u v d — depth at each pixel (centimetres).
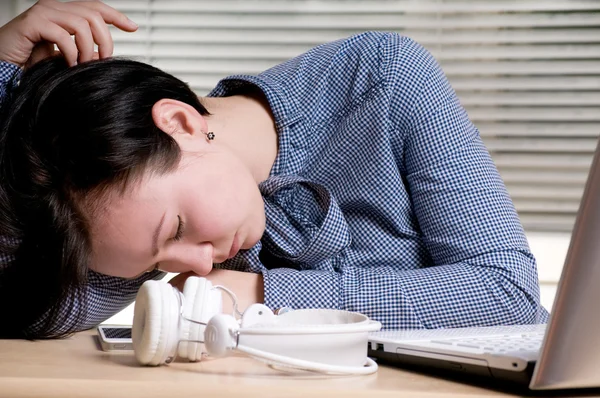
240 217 105
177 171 100
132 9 246
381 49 133
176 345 81
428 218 127
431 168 127
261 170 127
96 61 108
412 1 246
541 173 249
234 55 247
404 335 94
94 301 128
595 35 246
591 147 248
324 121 134
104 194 96
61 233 99
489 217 125
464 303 119
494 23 246
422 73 130
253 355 75
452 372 77
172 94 111
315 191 129
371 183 129
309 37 247
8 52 125
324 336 77
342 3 246
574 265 63
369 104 130
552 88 247
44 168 100
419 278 120
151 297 80
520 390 69
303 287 117
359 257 132
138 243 99
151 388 67
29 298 114
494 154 251
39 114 102
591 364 65
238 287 117
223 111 126
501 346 77
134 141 97
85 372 73
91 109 99
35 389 67
